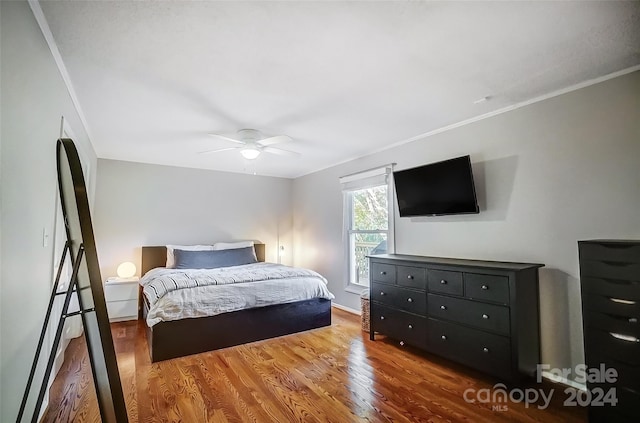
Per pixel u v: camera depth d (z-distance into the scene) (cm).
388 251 389
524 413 199
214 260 468
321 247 524
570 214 236
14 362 143
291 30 167
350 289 454
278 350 307
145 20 158
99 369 134
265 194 585
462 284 255
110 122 303
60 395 221
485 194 291
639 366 171
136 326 388
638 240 190
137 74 212
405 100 258
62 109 212
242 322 325
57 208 213
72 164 141
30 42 149
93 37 171
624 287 178
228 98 251
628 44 181
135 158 454
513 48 185
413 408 204
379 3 147
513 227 270
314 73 213
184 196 509
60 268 165
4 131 126
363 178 434
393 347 314
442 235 329
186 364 274
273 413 198
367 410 202
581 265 198
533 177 257
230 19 158
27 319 159
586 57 195
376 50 186
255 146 324
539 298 249
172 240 496
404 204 354
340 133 343
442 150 329
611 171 217
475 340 246
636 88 208
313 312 375
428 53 190
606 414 182
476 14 155
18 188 143
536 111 256
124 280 417
